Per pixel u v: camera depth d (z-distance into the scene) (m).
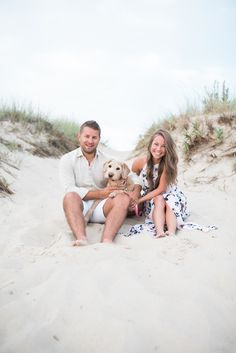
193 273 3.32
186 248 3.78
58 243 4.01
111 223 4.17
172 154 4.63
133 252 3.73
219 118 7.44
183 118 8.22
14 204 5.54
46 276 3.28
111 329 2.63
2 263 3.57
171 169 4.62
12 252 3.84
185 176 6.83
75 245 3.90
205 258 3.57
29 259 3.68
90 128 4.51
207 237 4.04
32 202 5.65
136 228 4.46
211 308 2.87
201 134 7.29
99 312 2.78
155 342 2.55
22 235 4.24
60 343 2.55
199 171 6.81
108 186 4.73
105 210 4.48
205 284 3.16
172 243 3.88
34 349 2.49
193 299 2.93
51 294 2.99
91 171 4.73
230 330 2.70
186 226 4.36
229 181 6.36
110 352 2.47
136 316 2.75
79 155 4.68
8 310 2.86
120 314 2.77
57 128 9.84
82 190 4.51
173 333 2.62
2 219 4.89
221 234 4.14
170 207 4.46
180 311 2.81
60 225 4.65
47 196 5.95
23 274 3.33
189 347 2.53
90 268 3.33
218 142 7.04
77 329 2.65
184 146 7.27
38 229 4.47
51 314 2.79
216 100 8.29
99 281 3.12
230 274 3.31
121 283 3.11
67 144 9.54
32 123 9.41
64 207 4.28
